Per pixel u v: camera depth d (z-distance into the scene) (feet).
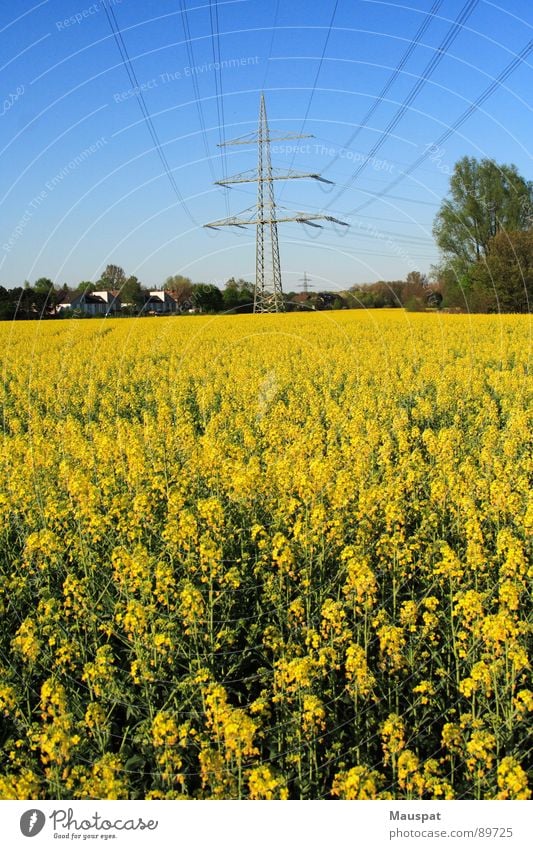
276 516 29.14
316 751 18.65
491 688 18.72
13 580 24.97
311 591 23.62
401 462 37.60
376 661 21.53
